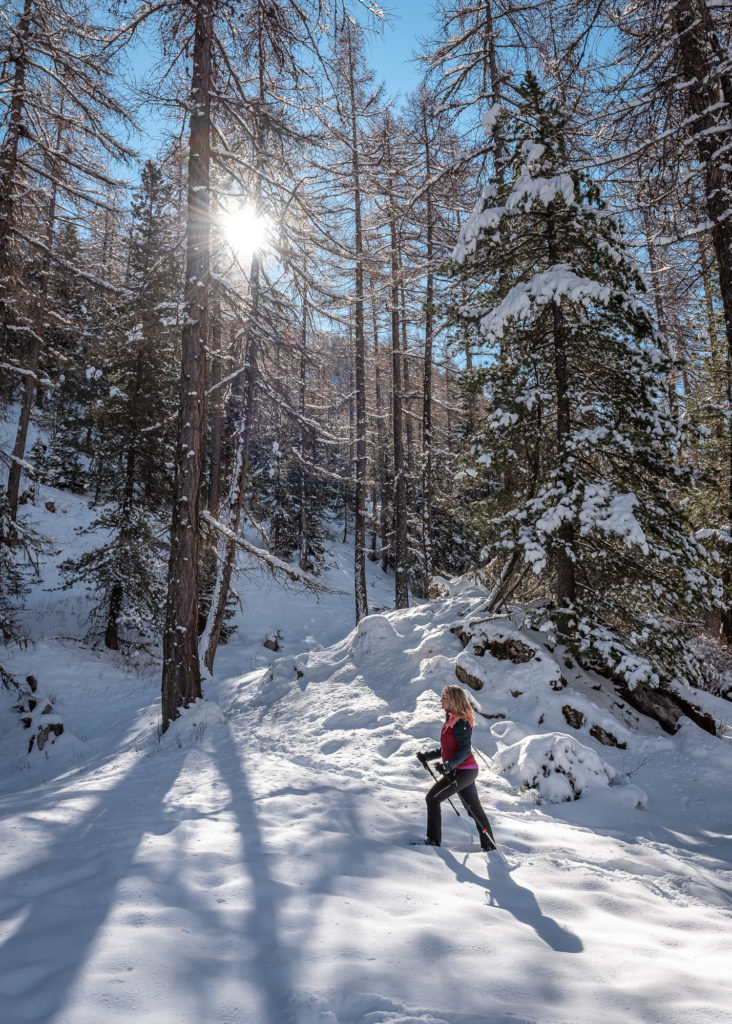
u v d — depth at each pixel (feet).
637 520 29.68
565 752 23.86
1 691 51.16
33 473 47.01
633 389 32.86
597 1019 8.54
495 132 38.55
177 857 13.88
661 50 32.58
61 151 47.37
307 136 34.60
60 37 40.55
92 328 93.45
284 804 18.57
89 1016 7.75
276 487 110.73
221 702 41.22
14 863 13.55
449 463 75.72
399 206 63.16
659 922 12.88
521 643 32.48
